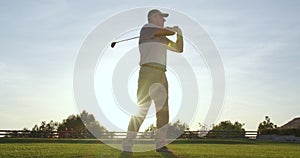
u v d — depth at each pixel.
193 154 5.05
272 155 5.88
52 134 28.56
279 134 37.19
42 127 50.41
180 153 4.99
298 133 36.50
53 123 53.25
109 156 4.50
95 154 4.68
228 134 34.19
